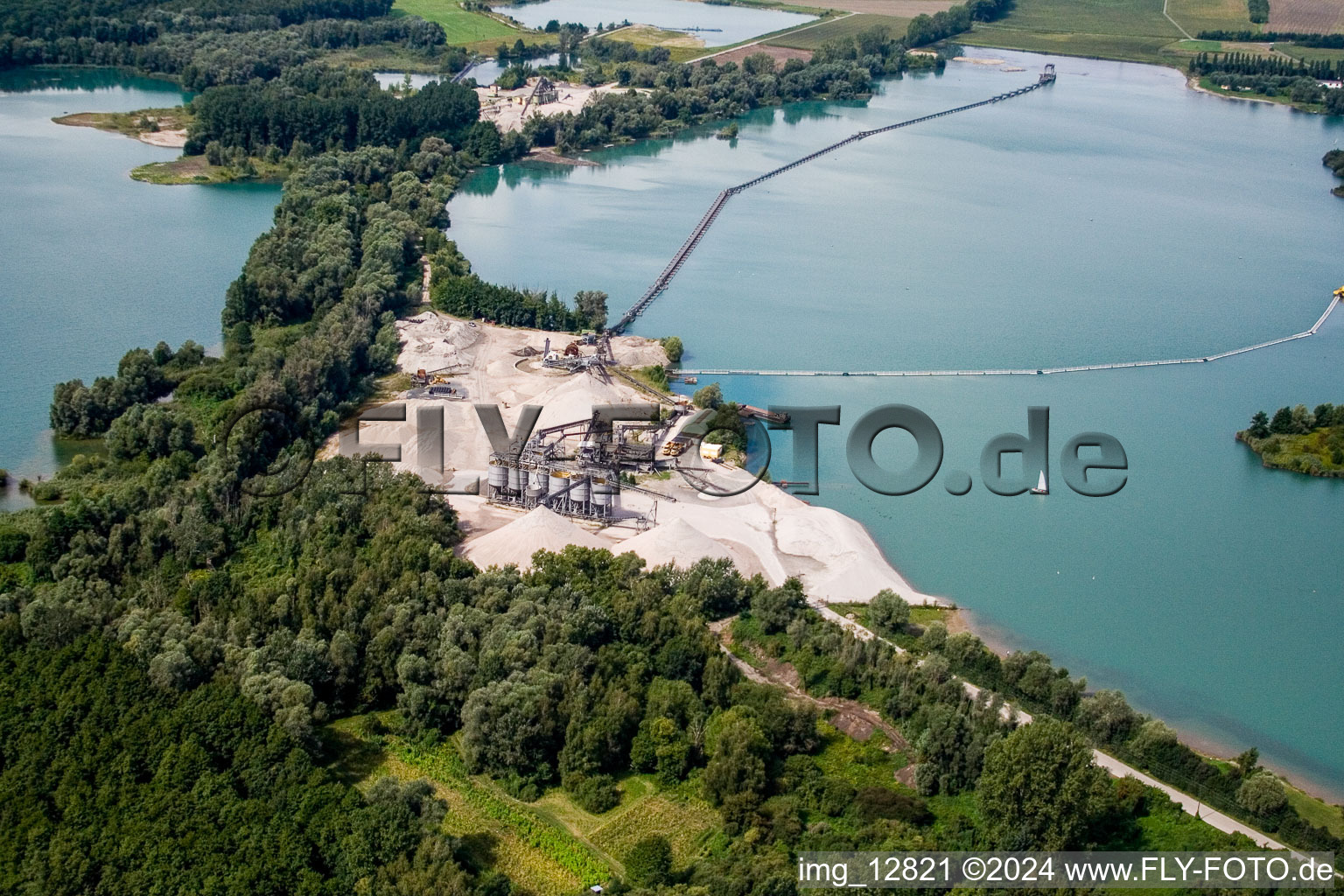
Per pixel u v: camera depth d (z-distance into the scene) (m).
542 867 194.25
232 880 178.25
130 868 183.00
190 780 197.12
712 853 197.50
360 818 189.00
